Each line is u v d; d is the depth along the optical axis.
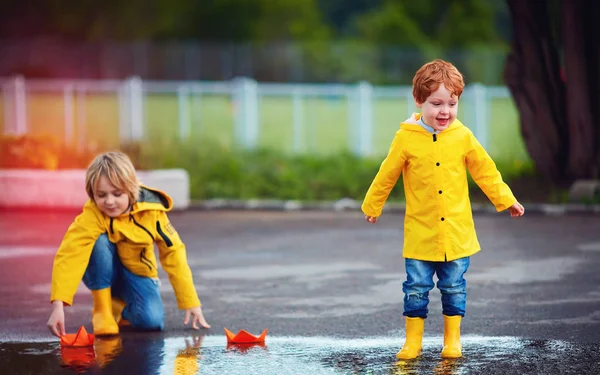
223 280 17.05
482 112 39.81
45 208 27.78
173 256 12.75
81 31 88.50
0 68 72.12
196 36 89.94
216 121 52.12
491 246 20.75
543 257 19.16
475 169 11.25
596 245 20.70
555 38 33.97
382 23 80.56
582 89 29.64
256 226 24.97
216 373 10.50
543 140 30.56
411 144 11.11
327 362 10.95
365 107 38.97
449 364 10.77
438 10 91.19
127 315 12.85
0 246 21.19
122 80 71.19
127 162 12.29
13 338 12.47
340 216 27.22
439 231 10.95
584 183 28.70
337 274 17.58
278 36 89.62
